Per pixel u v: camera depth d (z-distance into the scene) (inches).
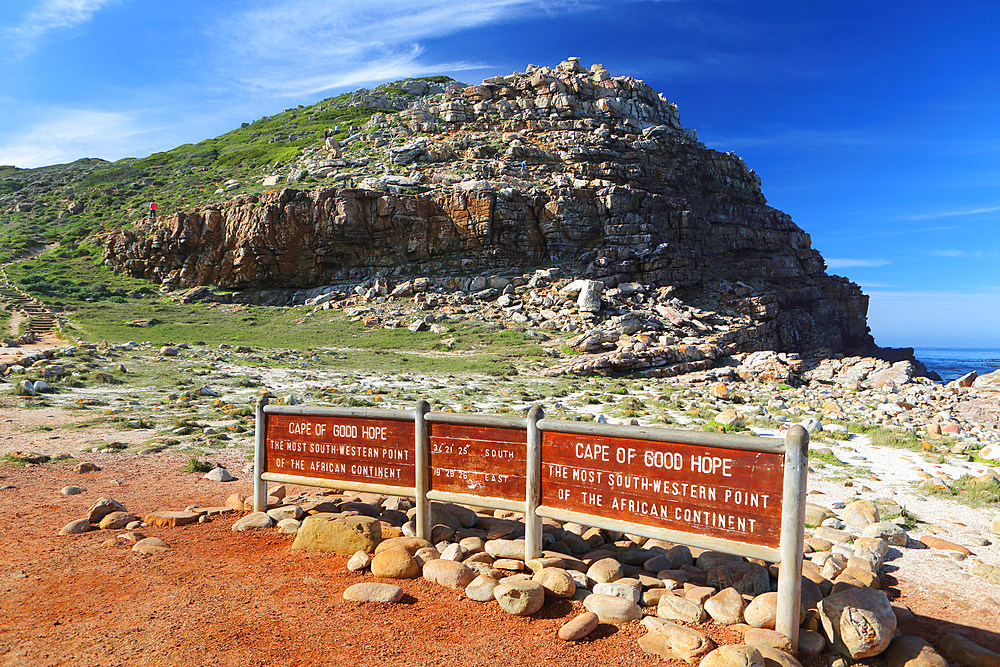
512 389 865.5
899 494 342.0
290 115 4370.1
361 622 166.4
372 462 241.1
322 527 225.8
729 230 2696.9
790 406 762.8
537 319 1616.6
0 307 1599.4
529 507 205.0
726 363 1358.3
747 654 137.8
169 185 3002.0
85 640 151.6
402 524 255.3
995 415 738.2
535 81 2962.6
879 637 150.5
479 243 2023.9
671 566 218.1
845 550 233.9
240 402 639.8
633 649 154.8
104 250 2290.8
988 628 175.3
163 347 1110.4
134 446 425.4
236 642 152.9
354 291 1925.4
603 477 193.0
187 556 217.3
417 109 2908.5
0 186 3668.8
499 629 164.2
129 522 257.1
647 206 2330.2
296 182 2301.9
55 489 312.7
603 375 1155.3
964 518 298.5
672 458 180.4
